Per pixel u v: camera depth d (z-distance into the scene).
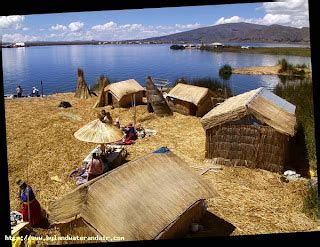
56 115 15.18
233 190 8.90
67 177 9.55
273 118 9.88
